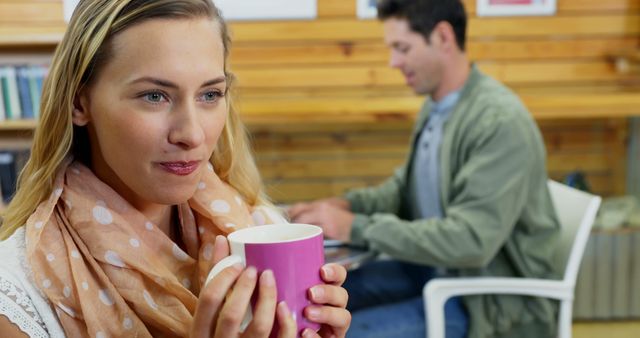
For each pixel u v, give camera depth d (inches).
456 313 79.7
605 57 133.0
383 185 99.5
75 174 35.6
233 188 41.9
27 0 125.7
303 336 30.3
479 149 78.4
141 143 32.0
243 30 130.1
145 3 31.3
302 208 81.9
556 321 80.0
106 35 31.6
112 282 34.2
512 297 78.2
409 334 77.4
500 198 75.4
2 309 32.7
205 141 33.0
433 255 74.7
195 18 32.0
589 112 119.4
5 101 119.6
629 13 131.6
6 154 122.9
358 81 132.5
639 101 121.0
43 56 124.7
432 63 85.4
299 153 135.6
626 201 129.8
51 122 34.8
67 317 33.8
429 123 89.5
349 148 135.9
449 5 83.7
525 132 78.7
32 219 35.0
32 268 33.6
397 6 85.7
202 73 31.9
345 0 129.5
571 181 127.3
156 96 31.8
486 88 83.4
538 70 133.2
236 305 27.9
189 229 38.5
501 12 130.9
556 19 131.6
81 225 34.5
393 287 90.2
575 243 75.3
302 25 130.2
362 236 78.5
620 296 125.8
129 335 33.9
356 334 75.8
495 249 75.5
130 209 35.4
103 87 32.3
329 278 30.6
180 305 35.0
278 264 29.0
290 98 133.0
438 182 86.7
